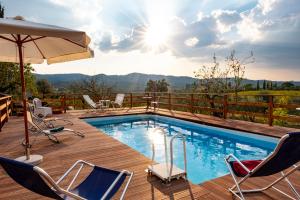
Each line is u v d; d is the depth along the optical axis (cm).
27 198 259
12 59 449
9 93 1330
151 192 271
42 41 396
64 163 366
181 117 859
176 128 818
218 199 258
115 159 385
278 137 546
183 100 1059
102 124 891
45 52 432
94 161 375
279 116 648
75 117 853
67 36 280
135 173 325
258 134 591
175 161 506
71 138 530
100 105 1064
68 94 1040
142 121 949
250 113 726
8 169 165
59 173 326
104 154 412
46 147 456
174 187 284
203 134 732
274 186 291
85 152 423
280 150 205
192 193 271
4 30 246
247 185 294
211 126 727
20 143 489
